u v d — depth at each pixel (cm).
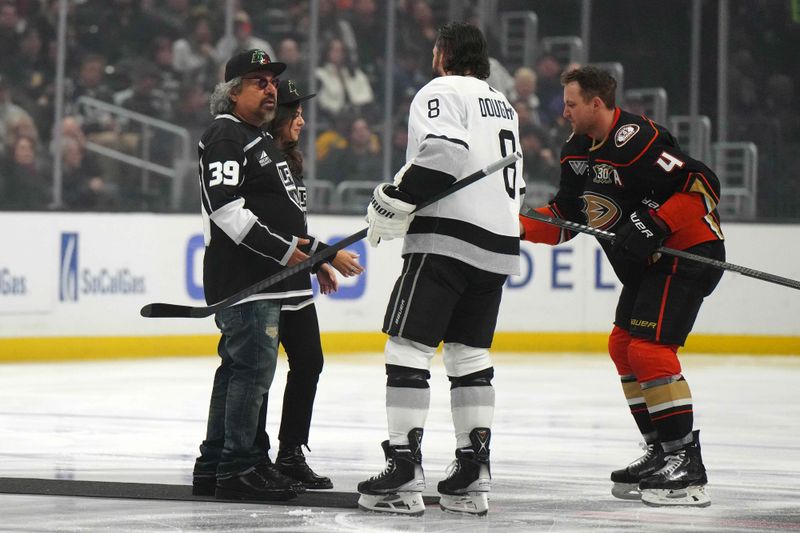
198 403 2472
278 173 1417
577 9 4562
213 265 1397
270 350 1384
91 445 1903
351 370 3183
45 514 1309
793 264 3909
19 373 3002
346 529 1244
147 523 1262
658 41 4484
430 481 1619
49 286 3300
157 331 3469
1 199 3997
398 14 4512
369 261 3728
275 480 1416
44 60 4109
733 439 2080
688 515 1363
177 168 4234
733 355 3844
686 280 1415
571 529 1271
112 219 3388
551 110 4531
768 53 4416
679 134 4453
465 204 1310
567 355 3744
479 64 1366
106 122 4169
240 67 1383
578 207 1550
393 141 4428
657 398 1405
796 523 1320
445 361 1385
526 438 2055
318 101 4325
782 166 4381
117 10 4253
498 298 1372
